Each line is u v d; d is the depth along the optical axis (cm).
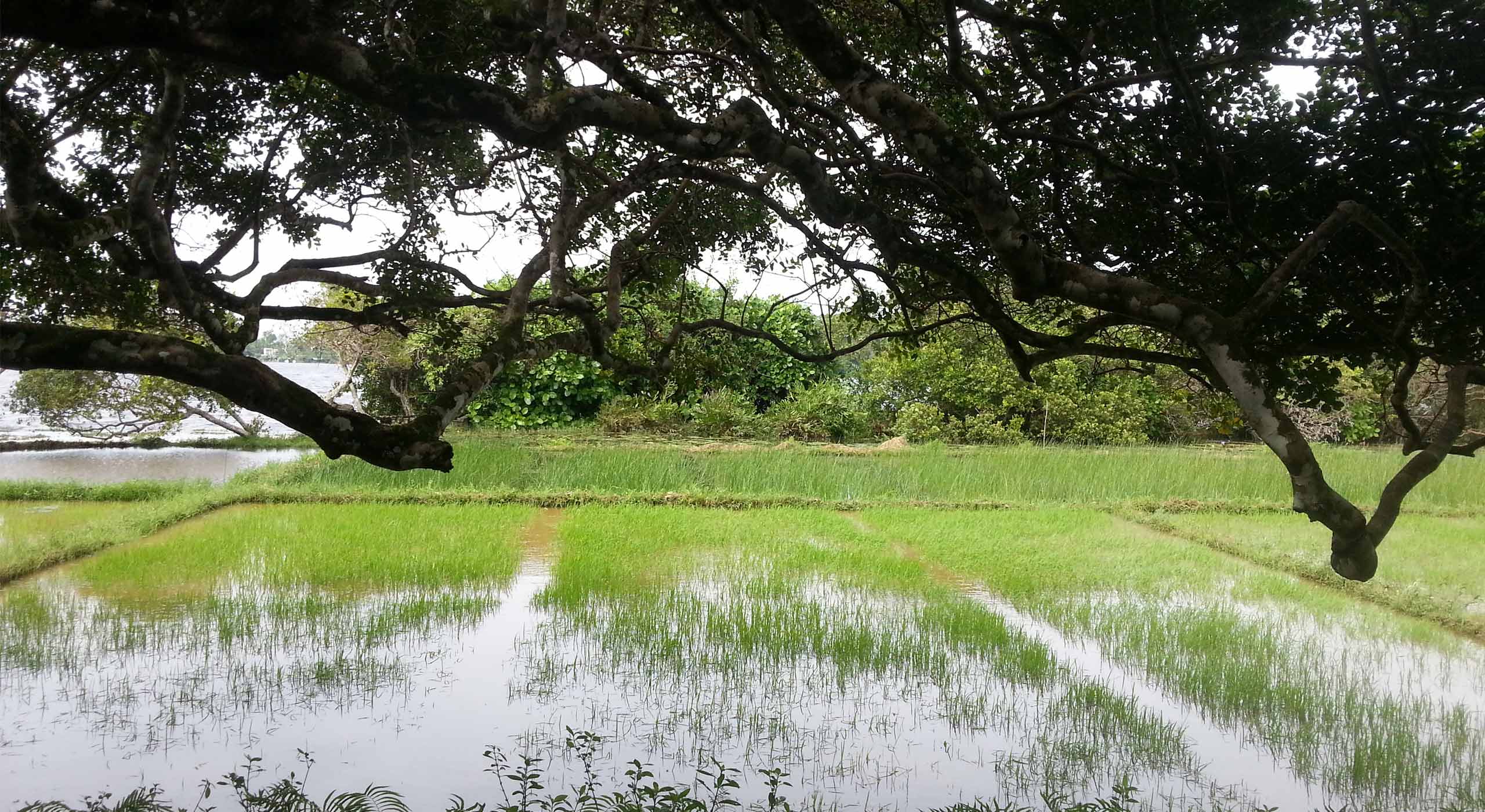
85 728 627
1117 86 353
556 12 278
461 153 490
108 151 454
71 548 1121
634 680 733
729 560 1160
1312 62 334
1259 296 329
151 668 744
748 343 841
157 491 1561
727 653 793
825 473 1791
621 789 545
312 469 1780
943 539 1300
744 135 312
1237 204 390
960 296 479
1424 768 575
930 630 860
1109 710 665
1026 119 387
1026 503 1641
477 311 1059
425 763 577
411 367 2261
